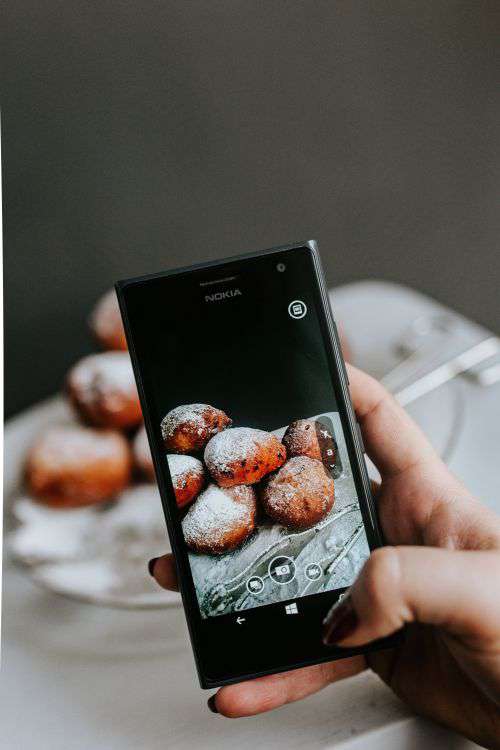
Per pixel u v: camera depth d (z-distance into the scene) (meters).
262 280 0.34
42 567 0.42
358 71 0.87
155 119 0.86
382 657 0.35
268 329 0.34
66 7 0.84
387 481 0.36
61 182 0.86
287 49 0.86
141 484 0.49
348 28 0.87
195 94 0.86
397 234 0.88
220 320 0.34
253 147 0.87
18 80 0.84
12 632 0.41
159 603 0.38
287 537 0.33
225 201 0.87
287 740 0.34
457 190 0.88
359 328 0.54
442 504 0.34
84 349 0.87
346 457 0.33
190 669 0.38
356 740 0.34
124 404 0.49
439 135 0.88
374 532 0.33
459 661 0.30
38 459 0.47
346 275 0.87
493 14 0.88
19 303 0.86
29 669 0.39
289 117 0.87
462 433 0.47
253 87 0.87
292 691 0.34
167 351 0.34
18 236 0.86
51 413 0.53
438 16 0.87
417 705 0.34
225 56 0.86
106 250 0.87
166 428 0.33
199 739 0.35
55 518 0.46
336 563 0.33
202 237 0.87
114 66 0.85
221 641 0.33
